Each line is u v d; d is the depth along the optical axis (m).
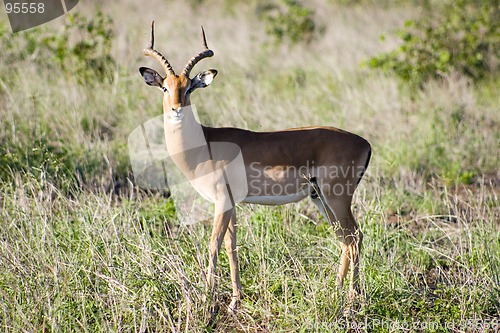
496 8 42.97
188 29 54.12
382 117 34.66
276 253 21.23
